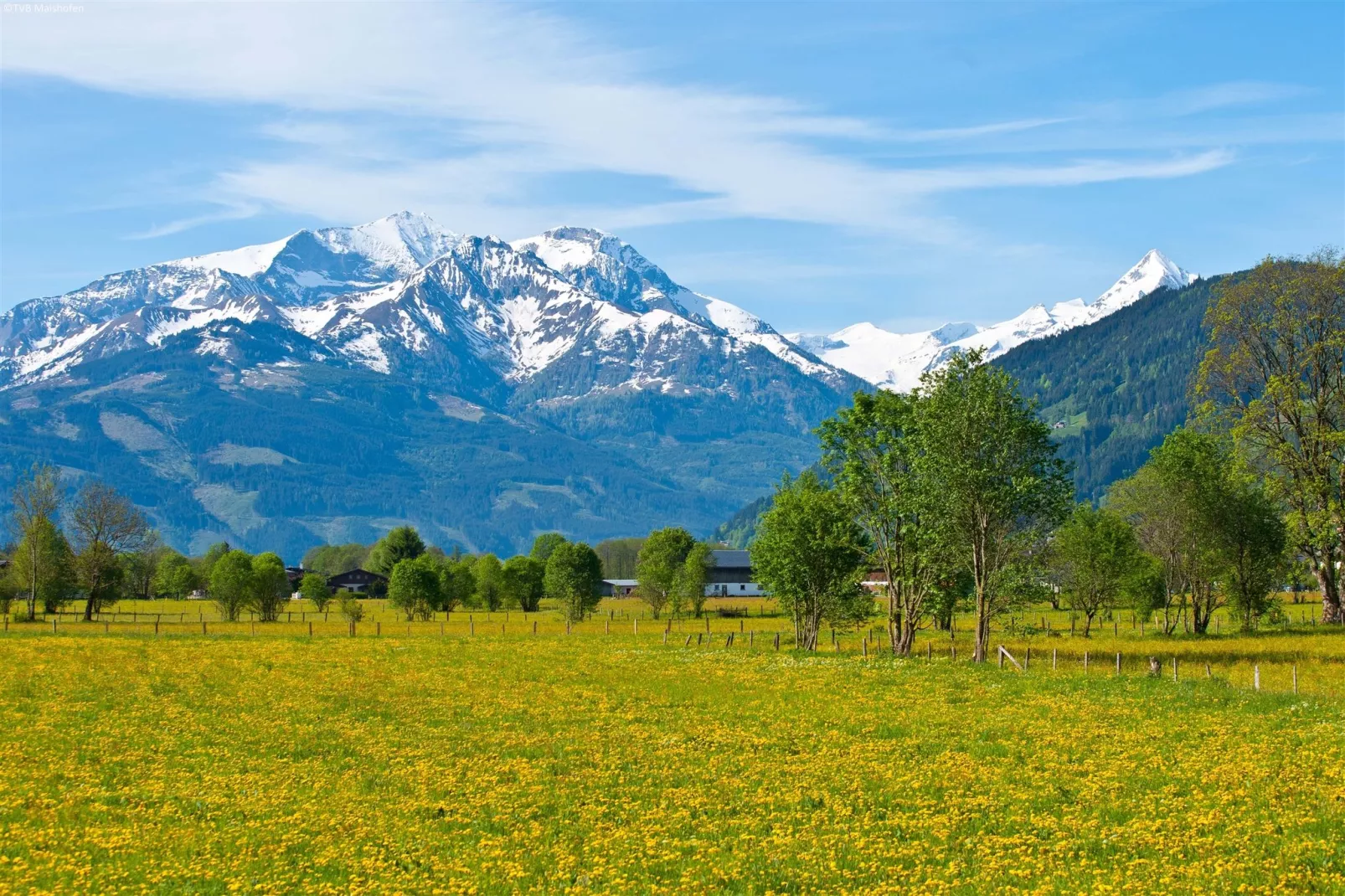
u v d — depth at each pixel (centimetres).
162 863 2488
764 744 3834
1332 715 4122
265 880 2384
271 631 10669
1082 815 2817
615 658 6956
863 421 7450
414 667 6397
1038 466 6788
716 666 6366
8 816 2875
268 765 3538
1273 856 2431
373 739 3975
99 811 2931
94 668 6184
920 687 5238
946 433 6712
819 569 7538
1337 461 8288
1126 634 9062
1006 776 3259
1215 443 8894
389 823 2847
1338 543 8450
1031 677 5531
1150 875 2319
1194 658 6444
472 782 3291
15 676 5766
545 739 3959
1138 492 9275
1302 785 2995
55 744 3816
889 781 3228
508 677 5831
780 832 2728
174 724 4275
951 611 7619
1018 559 6675
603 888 2344
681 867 2475
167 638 8931
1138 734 3819
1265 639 7669
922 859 2492
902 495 7056
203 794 3138
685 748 3784
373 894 2300
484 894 2311
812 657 6806
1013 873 2361
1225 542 8625
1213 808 2819
